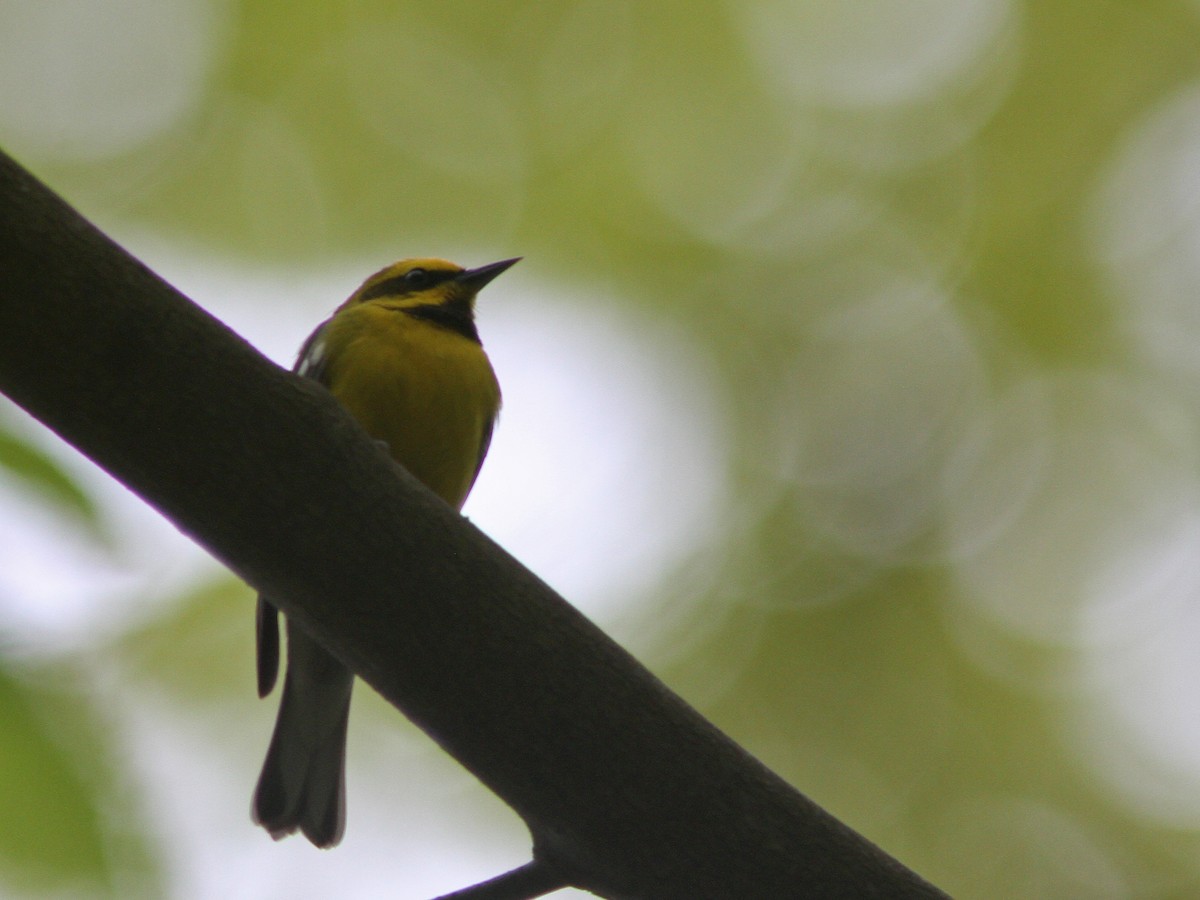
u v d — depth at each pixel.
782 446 14.32
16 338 4.48
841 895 4.96
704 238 15.04
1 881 3.79
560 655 4.88
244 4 14.73
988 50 15.62
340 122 14.73
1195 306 14.41
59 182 13.80
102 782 3.94
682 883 5.00
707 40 15.64
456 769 11.79
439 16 15.31
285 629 8.53
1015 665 13.21
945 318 14.84
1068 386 14.44
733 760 4.98
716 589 13.52
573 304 14.61
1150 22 15.30
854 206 15.29
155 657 9.05
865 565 13.68
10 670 3.87
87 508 3.67
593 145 15.23
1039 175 15.19
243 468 4.70
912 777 12.73
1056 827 12.41
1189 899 11.83
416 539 4.82
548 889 5.21
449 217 14.65
